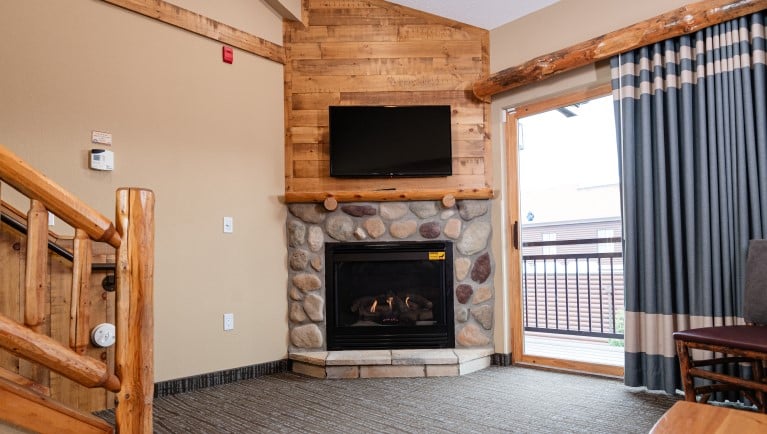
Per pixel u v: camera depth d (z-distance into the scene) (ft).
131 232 6.11
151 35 10.96
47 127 9.39
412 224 13.07
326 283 13.03
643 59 10.37
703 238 9.38
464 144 13.39
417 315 13.20
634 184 10.46
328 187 13.28
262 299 12.60
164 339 10.78
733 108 9.16
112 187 10.19
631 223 10.40
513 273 13.05
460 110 13.47
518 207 13.12
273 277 12.89
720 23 9.34
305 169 13.33
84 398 9.02
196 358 11.27
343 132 13.00
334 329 12.90
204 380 11.24
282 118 13.37
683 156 9.78
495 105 13.41
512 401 9.64
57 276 8.82
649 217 10.12
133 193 6.16
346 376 11.86
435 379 11.49
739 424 4.53
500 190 13.19
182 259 11.19
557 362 12.26
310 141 13.38
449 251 13.06
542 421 8.45
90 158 9.87
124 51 10.51
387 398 9.99
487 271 13.07
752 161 8.92
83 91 9.88
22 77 9.15
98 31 10.15
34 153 9.23
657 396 9.82
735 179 9.10
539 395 10.04
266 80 13.08
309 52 13.55
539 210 13.79
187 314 11.19
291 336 12.98
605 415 8.73
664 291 9.84
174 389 10.75
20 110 9.11
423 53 13.56
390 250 12.99
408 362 11.82
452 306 12.99
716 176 9.31
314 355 12.34
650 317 10.04
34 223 5.55
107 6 10.30
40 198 5.57
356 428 8.25
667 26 9.71
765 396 7.94
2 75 8.94
